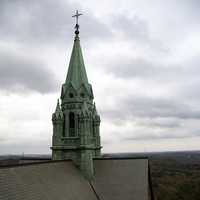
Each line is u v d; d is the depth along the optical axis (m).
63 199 33.69
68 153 52.38
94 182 48.53
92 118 59.47
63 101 57.12
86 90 57.66
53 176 36.97
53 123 54.16
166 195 150.88
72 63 60.38
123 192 45.53
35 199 28.48
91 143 53.34
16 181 28.05
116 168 51.03
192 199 145.75
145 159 52.59
